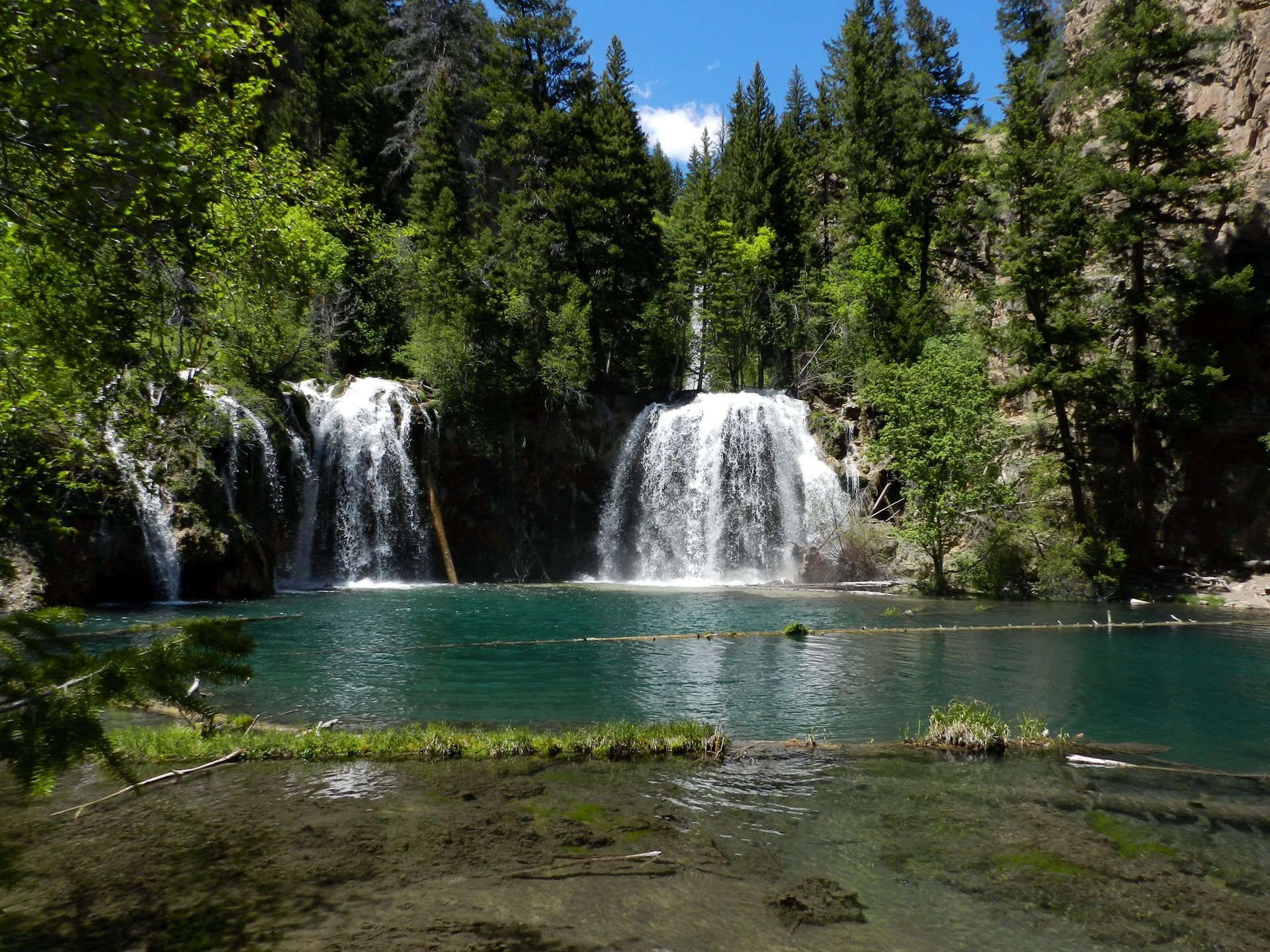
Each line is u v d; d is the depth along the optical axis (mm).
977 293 35062
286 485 30625
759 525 37812
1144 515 32781
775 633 19688
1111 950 5000
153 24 5855
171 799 7297
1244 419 32031
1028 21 62125
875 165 48906
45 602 20375
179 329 11703
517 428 39312
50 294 7520
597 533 39938
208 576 25000
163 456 14062
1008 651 17500
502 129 45625
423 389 37875
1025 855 6473
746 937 5016
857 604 26562
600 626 20750
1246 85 36594
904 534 30875
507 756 8883
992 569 30234
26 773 2770
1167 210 34531
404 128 51688
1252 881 6055
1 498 13188
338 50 47250
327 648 16922
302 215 14773
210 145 8875
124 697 2979
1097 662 16328
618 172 42781
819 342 50188
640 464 39938
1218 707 12578
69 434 12172
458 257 40375
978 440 30703
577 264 44812
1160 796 8055
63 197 5297
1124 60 32312
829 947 4922
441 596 27844
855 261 46688
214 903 5301
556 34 44281
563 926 5109
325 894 5469
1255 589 28750
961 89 49562
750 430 38594
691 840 6625
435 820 6887
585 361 42531
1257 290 33000
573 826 6855
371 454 33938
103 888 5504
